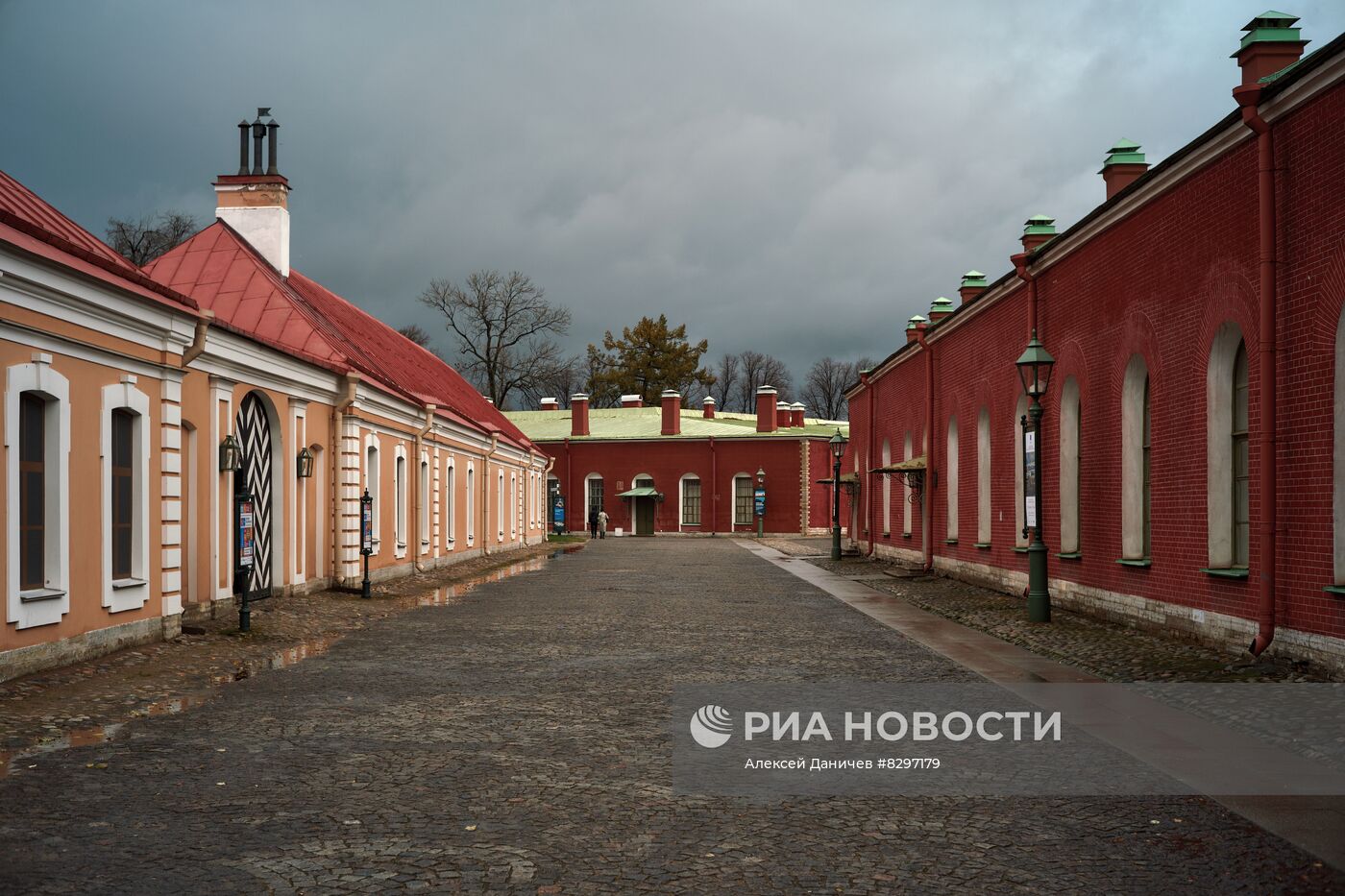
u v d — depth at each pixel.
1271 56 13.95
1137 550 16.73
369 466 24.62
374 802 6.66
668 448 68.31
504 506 44.28
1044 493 20.62
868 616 18.44
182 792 6.84
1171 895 5.22
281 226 26.70
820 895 5.19
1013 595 22.42
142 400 13.51
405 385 28.80
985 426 25.66
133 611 13.26
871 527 39.19
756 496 65.25
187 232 53.28
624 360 94.12
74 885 5.20
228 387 16.95
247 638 14.62
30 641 11.16
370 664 12.44
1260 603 12.27
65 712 9.40
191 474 16.08
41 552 11.60
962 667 12.39
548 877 5.38
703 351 95.88
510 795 6.85
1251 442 12.82
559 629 16.14
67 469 11.81
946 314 30.66
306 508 20.81
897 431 35.22
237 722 9.02
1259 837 6.13
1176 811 6.67
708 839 6.01
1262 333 12.23
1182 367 14.73
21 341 10.99
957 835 6.14
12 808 6.48
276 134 26.80
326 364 21.19
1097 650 13.85
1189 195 14.47
